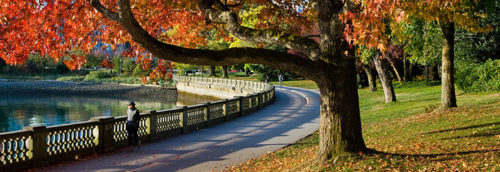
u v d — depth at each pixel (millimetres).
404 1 5906
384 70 26891
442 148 9141
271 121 21047
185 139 15266
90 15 9023
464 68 26609
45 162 10383
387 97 27047
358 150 7809
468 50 27953
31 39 8672
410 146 10016
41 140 10227
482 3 13727
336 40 7480
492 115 13344
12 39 8516
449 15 10477
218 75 94938
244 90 52250
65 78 113500
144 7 10961
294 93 46656
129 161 11219
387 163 7355
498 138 9359
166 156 11953
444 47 16625
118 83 96312
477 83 25219
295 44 7676
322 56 7602
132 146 12727
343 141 7730
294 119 21781
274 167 9633
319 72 7469
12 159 9555
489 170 6516
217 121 20391
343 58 7531
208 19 9602
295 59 7203
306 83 67312
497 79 24250
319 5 7672
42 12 8602
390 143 11211
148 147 13492
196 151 12758
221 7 9266
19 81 108312
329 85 7625
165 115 15695
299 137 15219
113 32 9750
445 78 16688
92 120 11969
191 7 10023
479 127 11492
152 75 10211
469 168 6770
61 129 10836
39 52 9031
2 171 9266
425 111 17375
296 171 8211
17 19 8398
